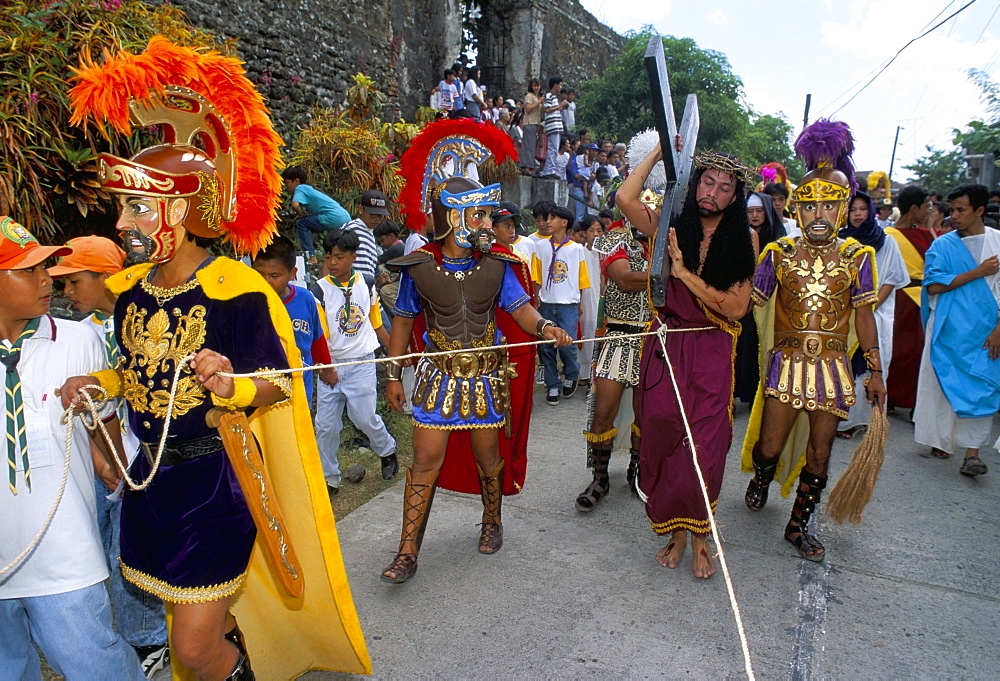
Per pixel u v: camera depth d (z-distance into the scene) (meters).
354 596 3.40
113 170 2.00
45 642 2.12
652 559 3.79
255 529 2.26
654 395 3.53
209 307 2.14
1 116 4.11
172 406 2.11
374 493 4.71
